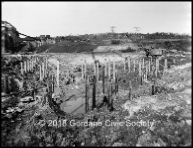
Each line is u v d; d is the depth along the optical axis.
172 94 10.95
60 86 16.00
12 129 8.41
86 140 8.73
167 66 12.36
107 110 12.05
